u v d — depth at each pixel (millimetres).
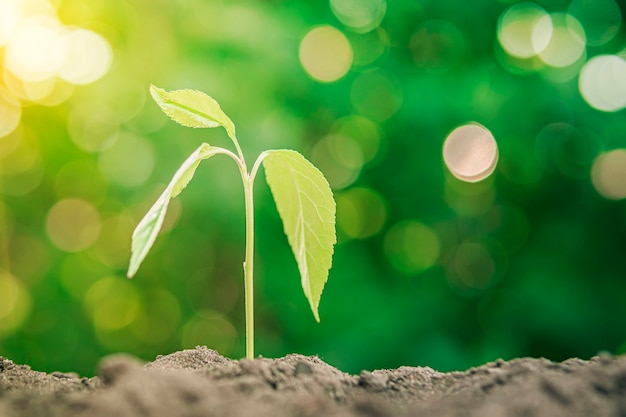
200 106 398
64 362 1335
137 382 346
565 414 336
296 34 1177
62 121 1287
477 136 1104
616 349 1076
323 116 1202
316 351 1144
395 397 365
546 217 1157
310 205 393
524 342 1093
